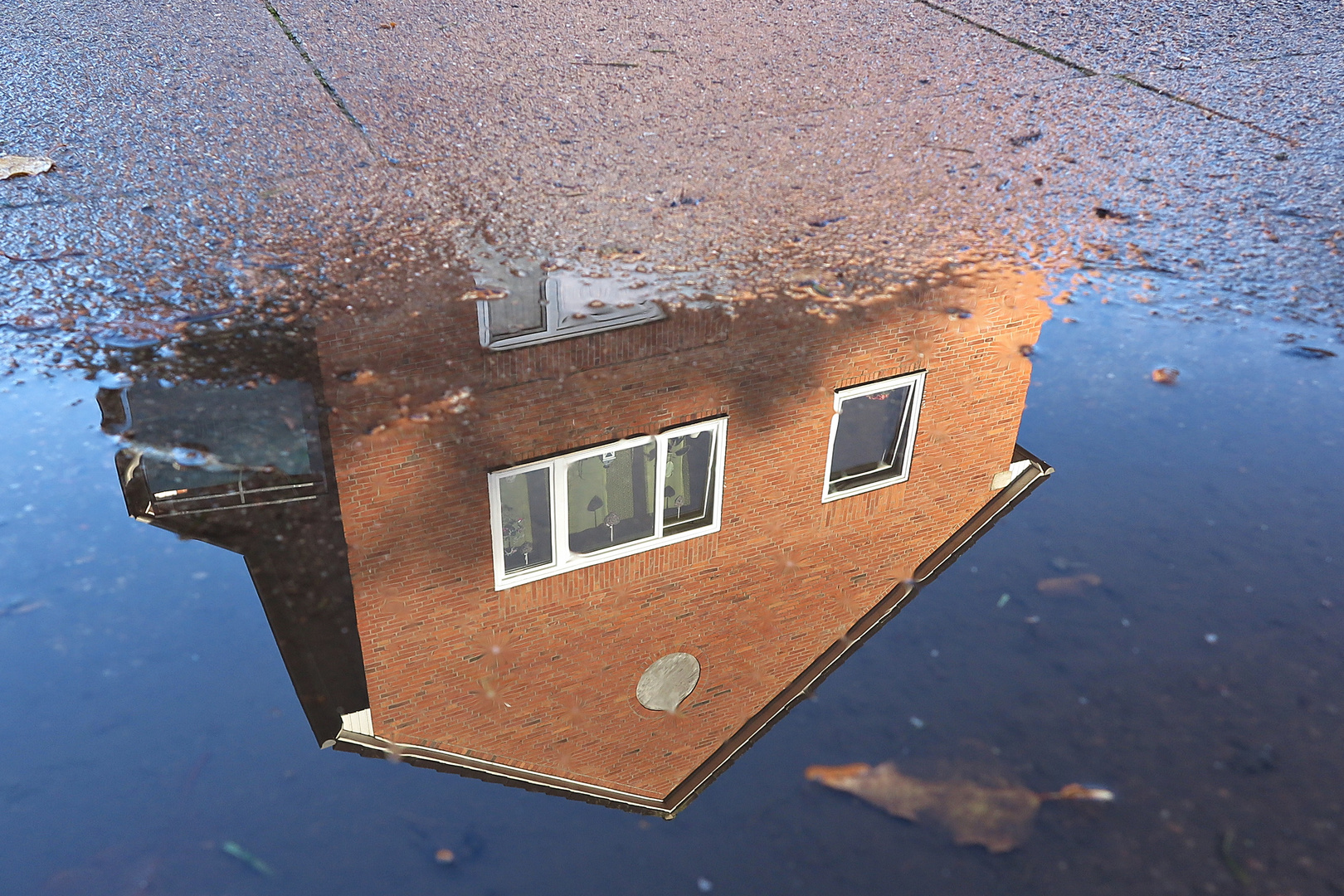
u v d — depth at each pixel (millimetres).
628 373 3744
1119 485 3098
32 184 5039
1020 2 8719
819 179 5387
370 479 3232
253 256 4457
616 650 2814
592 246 4621
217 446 3311
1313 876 1920
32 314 3969
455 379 3680
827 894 1894
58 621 2594
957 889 1895
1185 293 4281
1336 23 8086
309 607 2773
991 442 3320
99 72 6578
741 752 2236
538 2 8469
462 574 2994
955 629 2570
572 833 2051
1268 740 2217
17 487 3094
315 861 1972
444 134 5836
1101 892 1888
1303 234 4793
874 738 2248
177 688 2402
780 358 3867
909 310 4168
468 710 2518
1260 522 2910
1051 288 4332
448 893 1902
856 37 7781
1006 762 2174
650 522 3471
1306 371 3697
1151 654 2457
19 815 2051
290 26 7637
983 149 5797
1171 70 7121
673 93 6602
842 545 3104
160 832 2023
